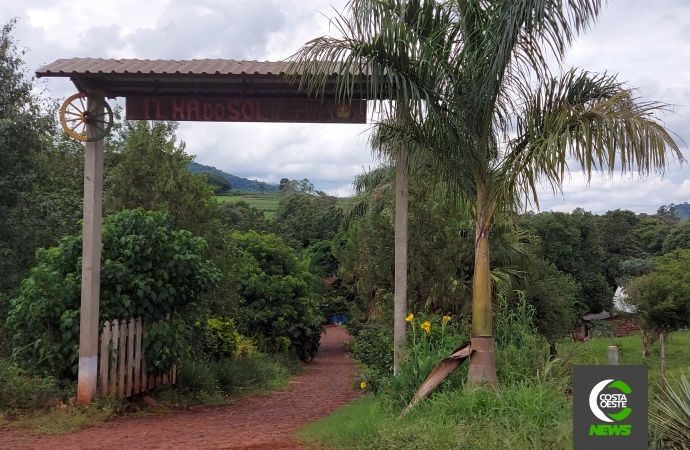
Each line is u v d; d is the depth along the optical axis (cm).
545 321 1608
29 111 1359
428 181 981
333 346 3353
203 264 1084
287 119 906
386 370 990
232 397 1229
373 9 743
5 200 1239
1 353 1055
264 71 834
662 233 4856
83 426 777
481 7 766
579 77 754
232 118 913
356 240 1442
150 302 977
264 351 2197
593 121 680
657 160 654
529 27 698
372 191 1730
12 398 814
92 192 884
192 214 1430
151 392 1009
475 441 557
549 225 3127
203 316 1299
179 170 1441
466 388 716
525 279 1484
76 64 883
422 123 788
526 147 753
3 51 1377
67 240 973
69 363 901
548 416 614
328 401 1209
